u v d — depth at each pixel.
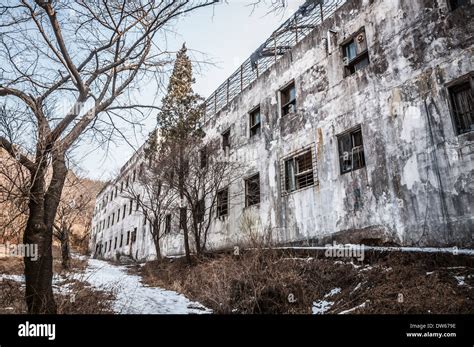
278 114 12.95
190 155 14.56
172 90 14.96
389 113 8.70
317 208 10.27
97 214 39.03
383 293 5.91
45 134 4.89
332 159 10.13
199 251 12.91
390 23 9.22
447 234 6.95
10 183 4.71
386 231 8.18
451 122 7.30
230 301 6.33
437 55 7.86
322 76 11.24
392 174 8.31
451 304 4.86
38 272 4.58
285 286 6.22
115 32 5.37
